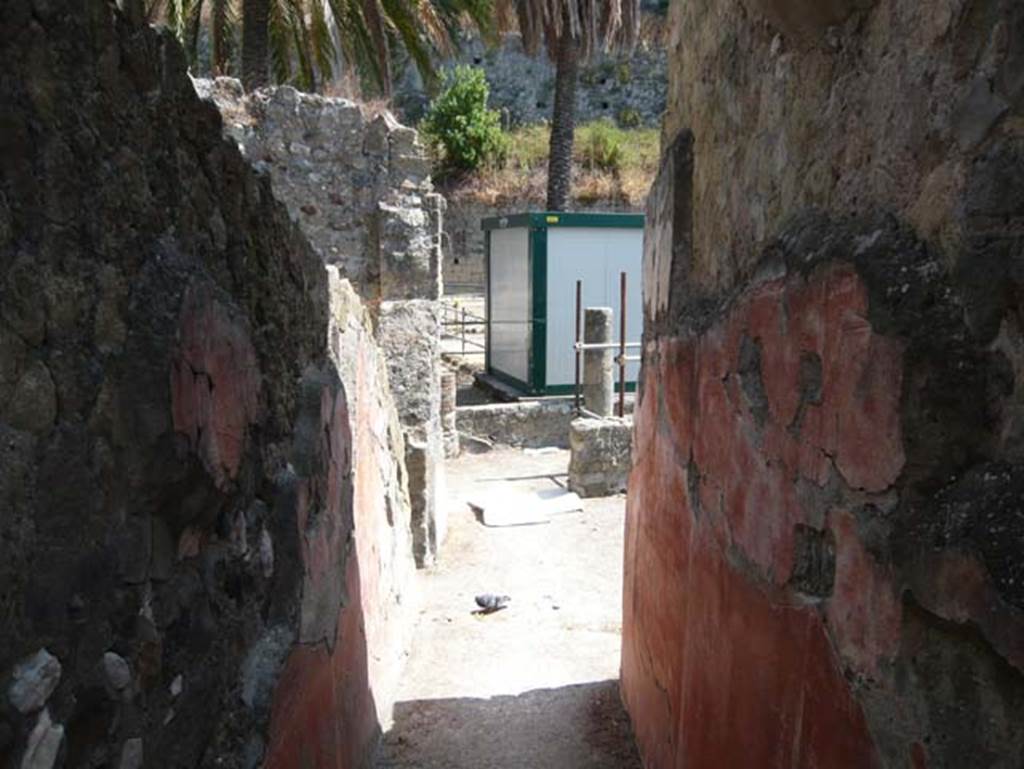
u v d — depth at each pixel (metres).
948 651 1.05
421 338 5.57
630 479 3.46
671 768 2.43
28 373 0.99
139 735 1.26
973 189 1.05
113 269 1.19
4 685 0.94
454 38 11.34
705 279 2.25
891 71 1.25
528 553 5.83
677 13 2.73
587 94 23.33
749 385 1.78
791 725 1.50
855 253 1.27
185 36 9.79
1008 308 1.00
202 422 1.46
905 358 1.11
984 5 1.04
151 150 1.32
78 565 1.09
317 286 2.48
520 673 3.88
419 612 4.77
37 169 1.02
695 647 2.15
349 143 5.47
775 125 1.71
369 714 3.03
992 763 0.96
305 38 9.41
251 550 1.77
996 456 1.04
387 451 4.13
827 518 1.36
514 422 8.73
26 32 1.00
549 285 9.54
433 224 5.60
